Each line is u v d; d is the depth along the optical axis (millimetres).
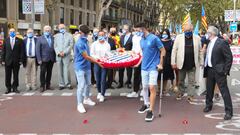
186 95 11383
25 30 37031
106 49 10680
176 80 11734
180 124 7910
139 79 11047
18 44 11570
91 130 7418
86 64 9219
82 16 51750
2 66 19828
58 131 7344
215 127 7691
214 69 8539
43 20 39812
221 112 9094
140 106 9727
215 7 41531
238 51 20875
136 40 10859
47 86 12438
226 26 47125
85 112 8977
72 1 48094
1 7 34312
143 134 7152
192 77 10203
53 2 35969
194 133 7234
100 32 10742
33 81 12352
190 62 10039
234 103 10344
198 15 43062
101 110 9234
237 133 7246
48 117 8484
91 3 55062
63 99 10664
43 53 11961
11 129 7488
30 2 15852
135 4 79750
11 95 11289
